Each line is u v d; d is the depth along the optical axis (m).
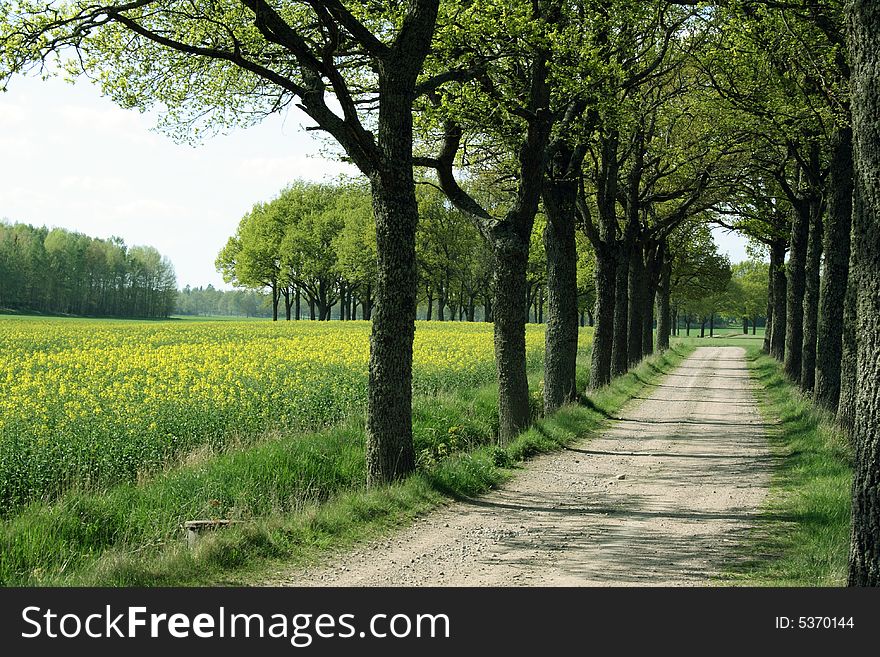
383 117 11.28
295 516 9.32
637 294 34.91
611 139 22.20
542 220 31.75
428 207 72.25
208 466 11.78
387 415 11.45
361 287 89.69
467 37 13.30
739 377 36.78
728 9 15.11
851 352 14.43
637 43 17.41
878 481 5.60
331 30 10.38
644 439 17.39
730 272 57.19
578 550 8.61
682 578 7.49
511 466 13.85
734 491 11.89
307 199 93.19
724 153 22.95
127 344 38.16
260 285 94.12
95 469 11.67
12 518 10.18
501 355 15.98
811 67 16.27
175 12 12.09
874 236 5.67
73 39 10.59
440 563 8.10
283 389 17.77
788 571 7.59
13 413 13.91
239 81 13.70
